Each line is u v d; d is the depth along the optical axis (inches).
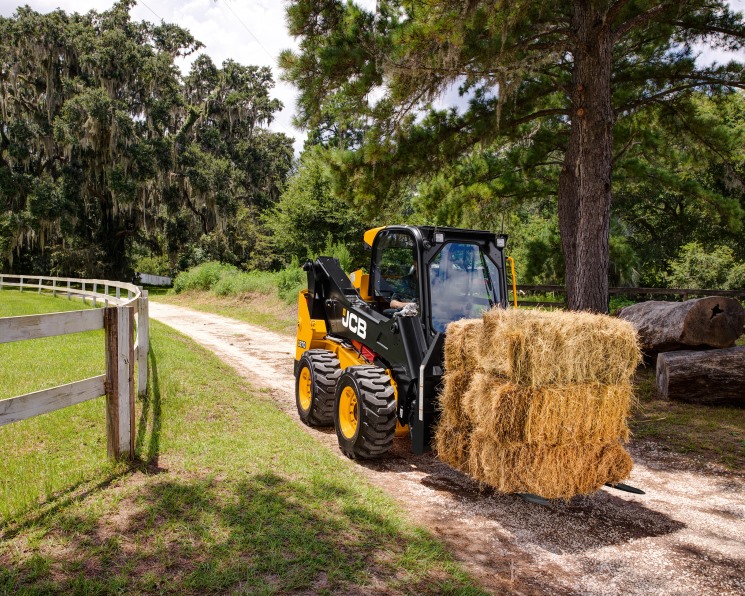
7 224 1274.6
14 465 169.8
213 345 531.5
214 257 1619.1
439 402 193.2
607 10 329.1
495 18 314.8
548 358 157.6
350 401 225.5
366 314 240.5
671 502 193.8
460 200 539.8
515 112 441.4
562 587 137.3
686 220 974.4
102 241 1544.0
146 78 1430.9
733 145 486.0
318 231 1057.5
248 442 213.6
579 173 371.6
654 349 364.2
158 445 199.6
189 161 1471.5
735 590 138.5
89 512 144.1
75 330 165.9
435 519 170.9
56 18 1417.3
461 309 215.5
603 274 361.1
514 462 164.9
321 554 135.9
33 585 113.0
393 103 359.3
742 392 303.0
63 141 1259.8
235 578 122.4
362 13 362.0
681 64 441.4
